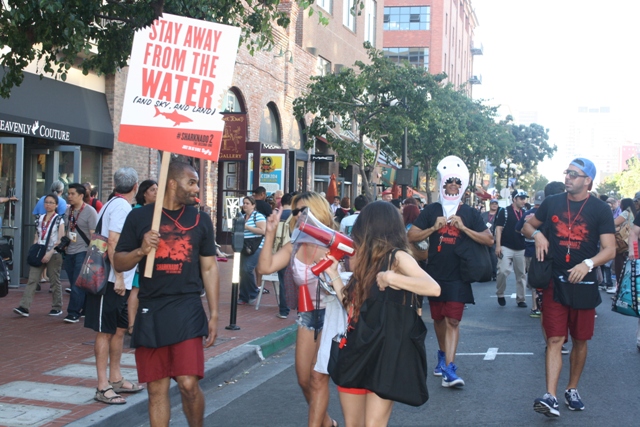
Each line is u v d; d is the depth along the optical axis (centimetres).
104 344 641
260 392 754
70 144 1536
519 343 1001
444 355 794
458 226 726
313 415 514
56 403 633
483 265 732
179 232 503
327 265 462
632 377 797
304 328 544
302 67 2728
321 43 2972
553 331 641
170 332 489
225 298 1380
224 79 529
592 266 622
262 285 1243
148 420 648
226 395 744
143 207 515
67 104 1510
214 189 2131
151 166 1798
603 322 1182
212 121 525
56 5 824
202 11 1000
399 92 2152
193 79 527
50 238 1075
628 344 991
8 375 731
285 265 551
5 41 918
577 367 666
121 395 666
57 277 1113
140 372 504
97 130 1580
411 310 426
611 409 669
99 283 623
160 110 524
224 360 823
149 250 483
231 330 1029
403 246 437
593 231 636
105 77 1642
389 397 416
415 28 6316
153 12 967
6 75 946
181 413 680
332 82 2158
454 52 7119
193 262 505
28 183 1533
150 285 497
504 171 6134
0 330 975
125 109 525
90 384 700
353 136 3153
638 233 858
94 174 1628
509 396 719
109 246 625
